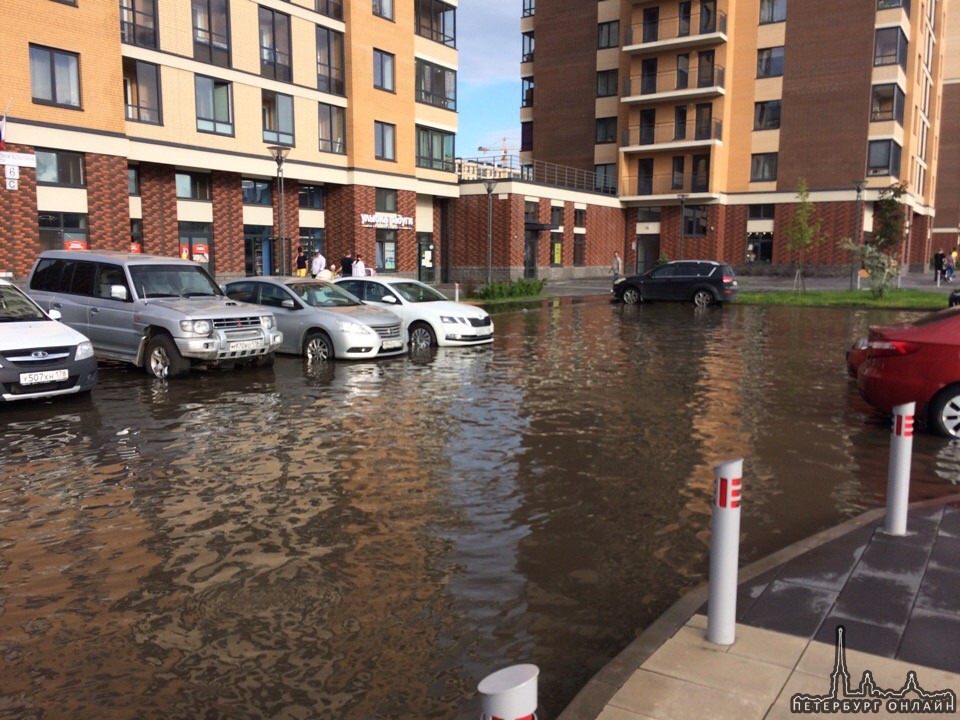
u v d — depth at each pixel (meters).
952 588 4.19
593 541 5.27
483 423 8.86
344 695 3.41
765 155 45.78
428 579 4.64
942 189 64.38
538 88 53.44
